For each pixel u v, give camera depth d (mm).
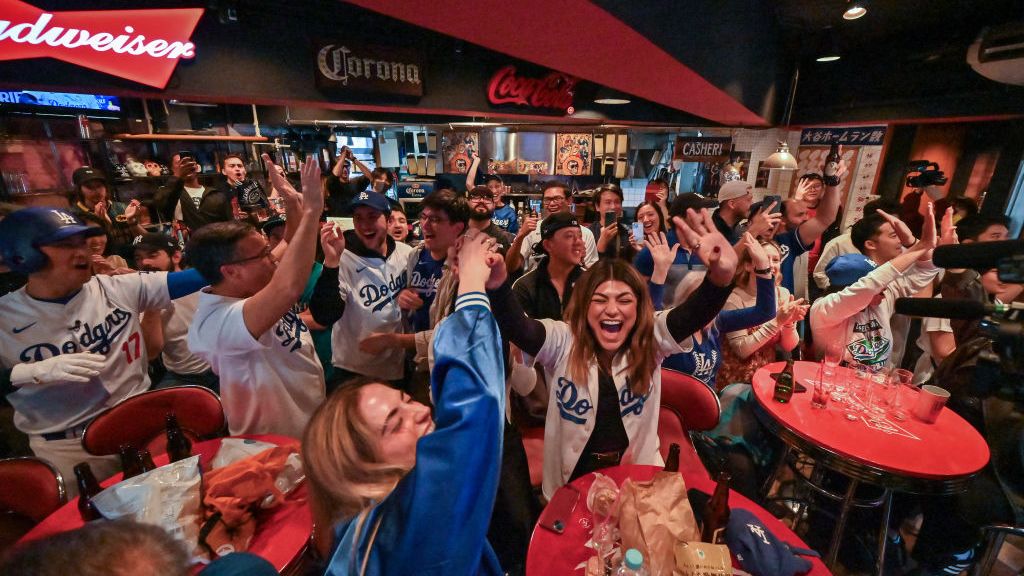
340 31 2814
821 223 3037
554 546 1075
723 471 1103
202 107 5418
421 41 3225
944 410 1661
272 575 457
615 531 1054
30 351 1457
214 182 5434
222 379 1462
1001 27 3605
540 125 6191
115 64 1999
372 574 457
